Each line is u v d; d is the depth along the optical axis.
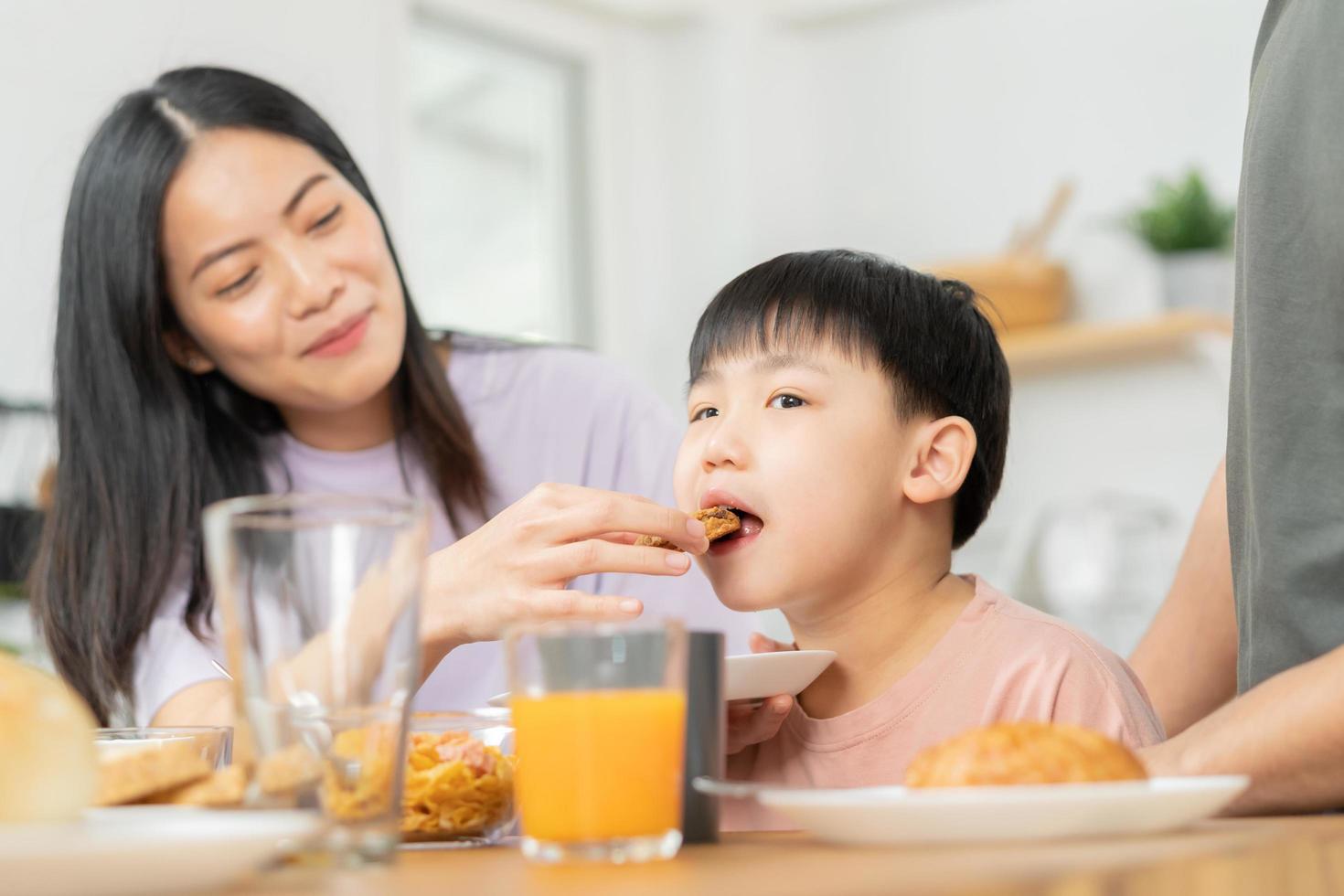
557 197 4.49
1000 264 3.70
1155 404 3.82
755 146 4.57
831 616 1.24
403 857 0.71
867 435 1.21
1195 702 1.30
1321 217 0.86
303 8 3.70
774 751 1.25
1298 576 0.88
